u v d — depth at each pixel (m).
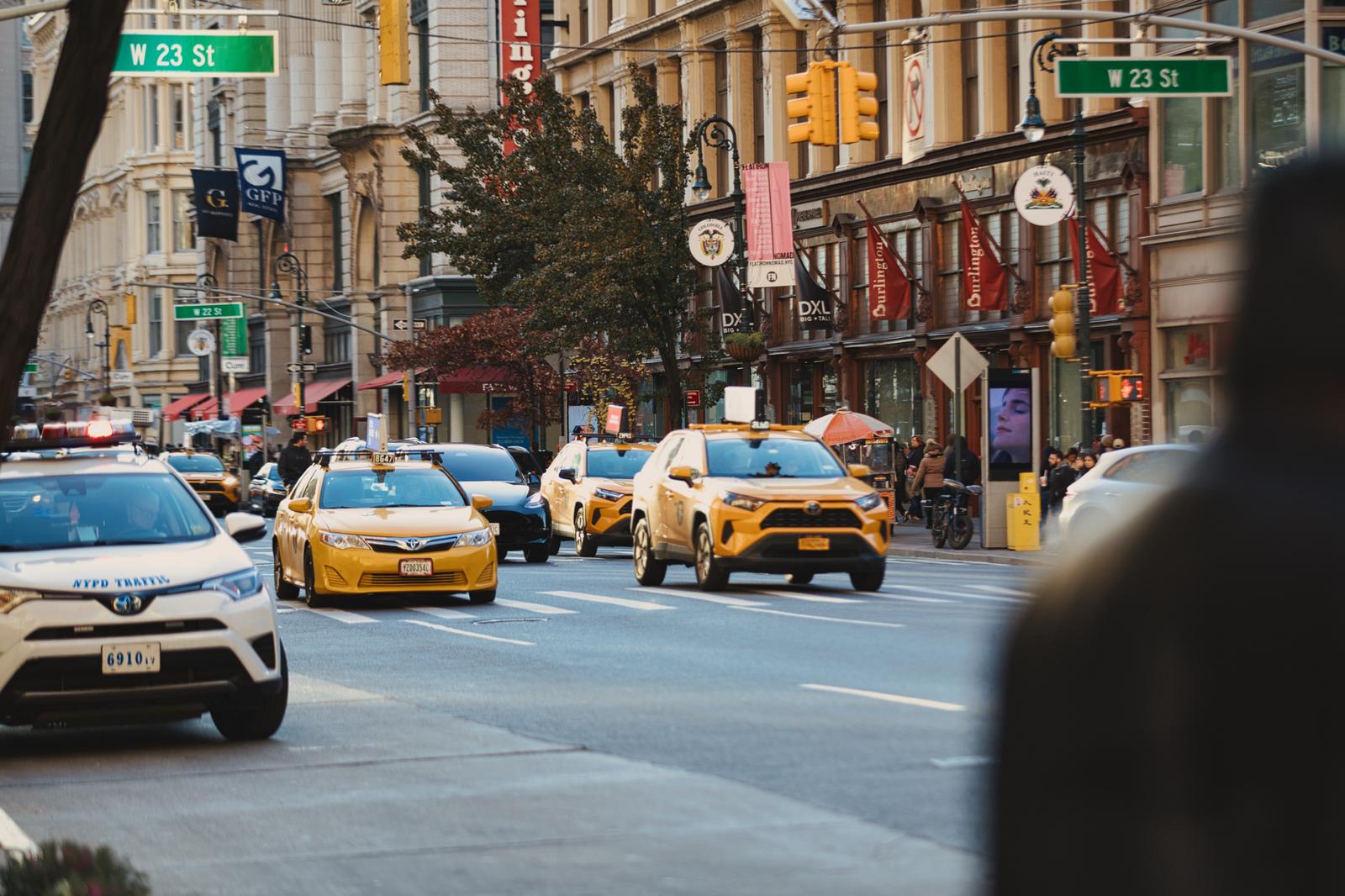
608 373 78.44
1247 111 53.06
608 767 15.80
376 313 122.25
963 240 63.59
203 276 153.62
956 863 11.58
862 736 16.89
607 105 91.44
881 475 61.66
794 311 77.56
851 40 71.62
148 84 167.38
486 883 11.48
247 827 13.70
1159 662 2.24
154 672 17.61
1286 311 2.28
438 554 34.62
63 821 14.26
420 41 115.62
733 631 27.98
